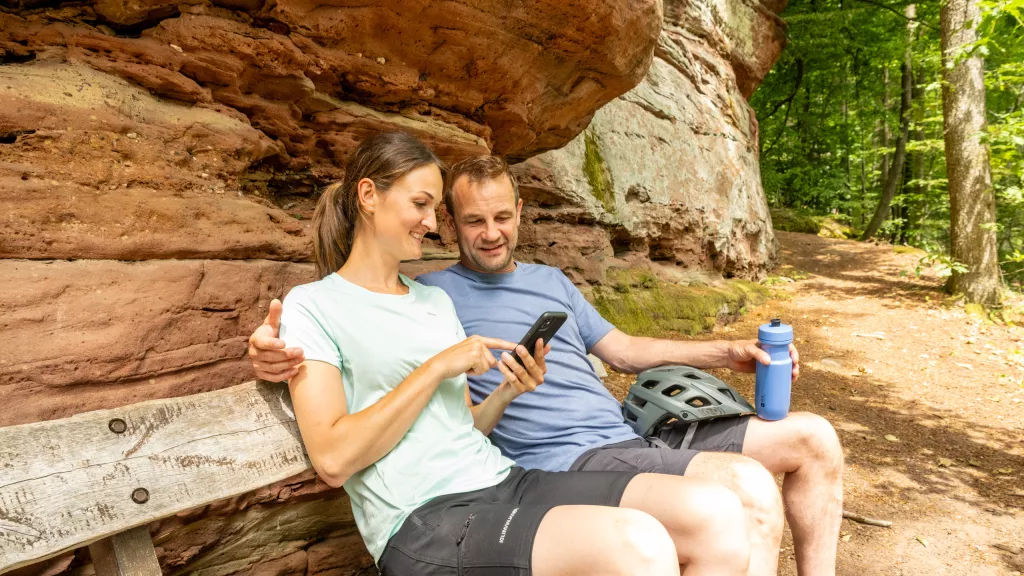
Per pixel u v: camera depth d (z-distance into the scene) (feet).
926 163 49.52
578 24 9.00
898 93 57.31
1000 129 24.22
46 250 4.95
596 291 19.40
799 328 23.49
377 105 8.96
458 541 4.68
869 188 68.03
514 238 7.14
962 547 9.26
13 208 4.82
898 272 32.30
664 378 7.21
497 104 10.22
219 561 5.89
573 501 5.43
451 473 5.27
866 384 17.47
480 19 8.32
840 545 9.26
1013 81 25.48
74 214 5.14
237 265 6.17
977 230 25.25
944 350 20.76
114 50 5.77
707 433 7.11
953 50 23.48
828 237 46.21
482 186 6.86
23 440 3.88
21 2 5.41
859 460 12.44
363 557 6.79
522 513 4.69
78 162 5.30
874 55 49.16
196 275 5.75
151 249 5.53
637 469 6.27
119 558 4.25
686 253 26.00
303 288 5.34
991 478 11.73
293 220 7.25
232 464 4.75
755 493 5.86
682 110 26.91
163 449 4.44
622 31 9.58
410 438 5.21
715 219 27.73
